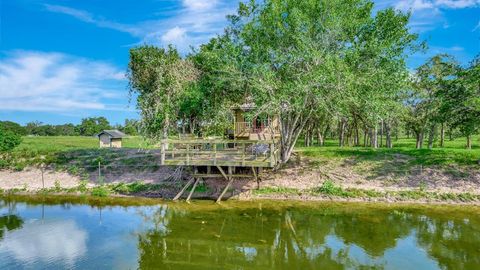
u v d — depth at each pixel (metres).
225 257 12.55
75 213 18.48
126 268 11.66
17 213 18.61
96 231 15.50
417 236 14.30
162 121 22.91
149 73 24.53
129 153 28.81
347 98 19.05
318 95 18.69
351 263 11.84
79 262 12.16
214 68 21.58
